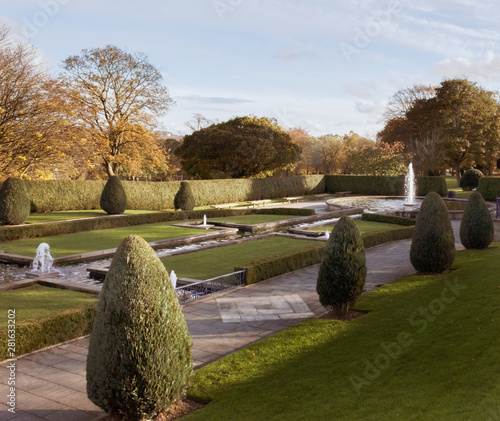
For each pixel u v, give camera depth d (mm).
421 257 13984
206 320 10523
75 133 32281
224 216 30266
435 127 52844
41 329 8805
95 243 20000
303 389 6754
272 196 47469
